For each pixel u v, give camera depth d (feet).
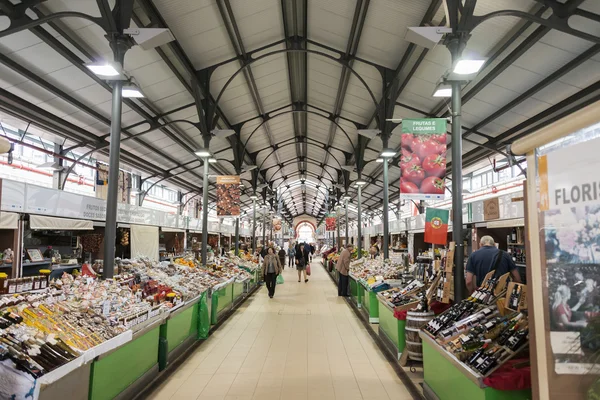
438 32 15.21
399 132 40.09
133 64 24.34
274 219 116.26
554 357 5.13
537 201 5.50
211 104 31.40
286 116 46.60
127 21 16.31
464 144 36.01
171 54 25.17
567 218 4.83
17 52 20.17
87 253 28.37
